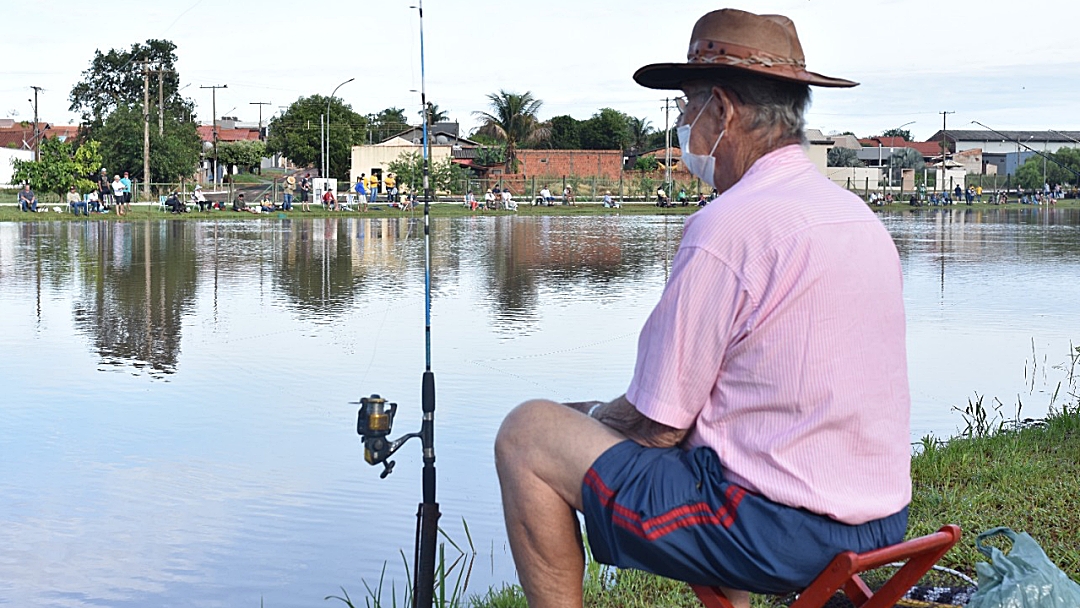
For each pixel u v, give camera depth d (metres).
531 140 82.25
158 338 11.05
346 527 5.20
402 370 9.23
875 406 2.46
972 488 5.01
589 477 2.55
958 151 124.94
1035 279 18.22
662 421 2.50
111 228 33.91
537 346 10.56
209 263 20.62
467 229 36.59
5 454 6.46
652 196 70.81
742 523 2.44
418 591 3.03
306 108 86.44
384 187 63.88
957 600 3.67
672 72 2.67
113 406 7.79
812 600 2.44
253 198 58.12
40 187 45.78
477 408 7.71
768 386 2.43
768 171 2.58
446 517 5.32
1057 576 2.86
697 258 2.48
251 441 6.77
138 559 4.79
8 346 10.48
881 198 76.38
